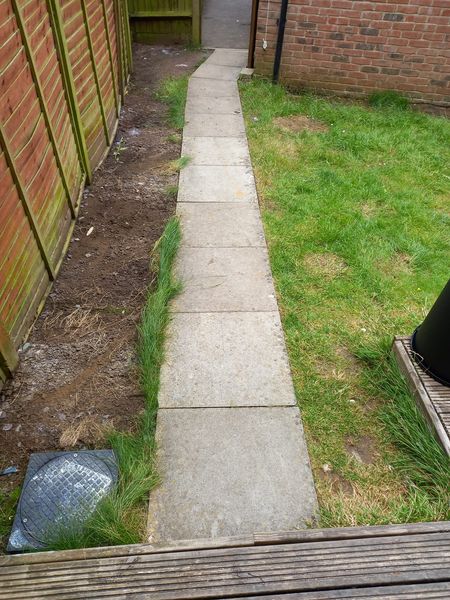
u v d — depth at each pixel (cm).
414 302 331
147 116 590
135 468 225
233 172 475
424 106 655
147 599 161
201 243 378
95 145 469
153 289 333
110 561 174
